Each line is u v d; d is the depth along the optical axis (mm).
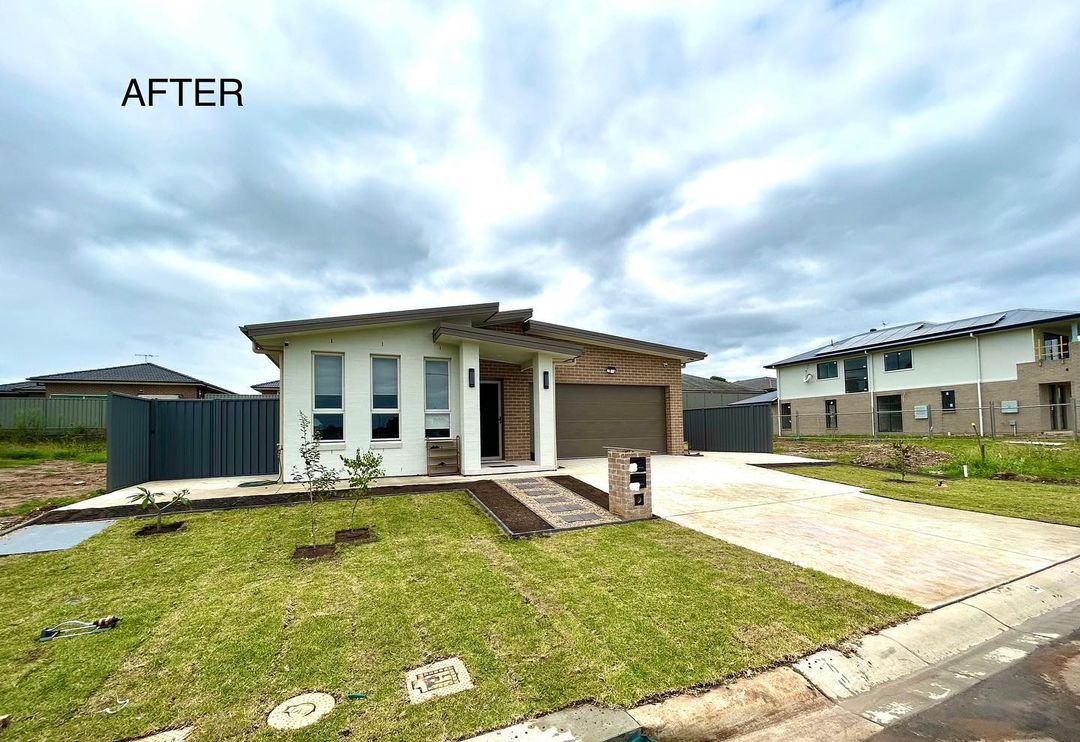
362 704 2566
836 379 30391
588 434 14742
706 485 9461
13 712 2480
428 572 4559
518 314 12812
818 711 2738
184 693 2660
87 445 19875
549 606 3834
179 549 5207
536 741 2328
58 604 3838
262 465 11031
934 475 11258
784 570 4668
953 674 3158
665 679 2867
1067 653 3434
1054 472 11180
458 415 10672
